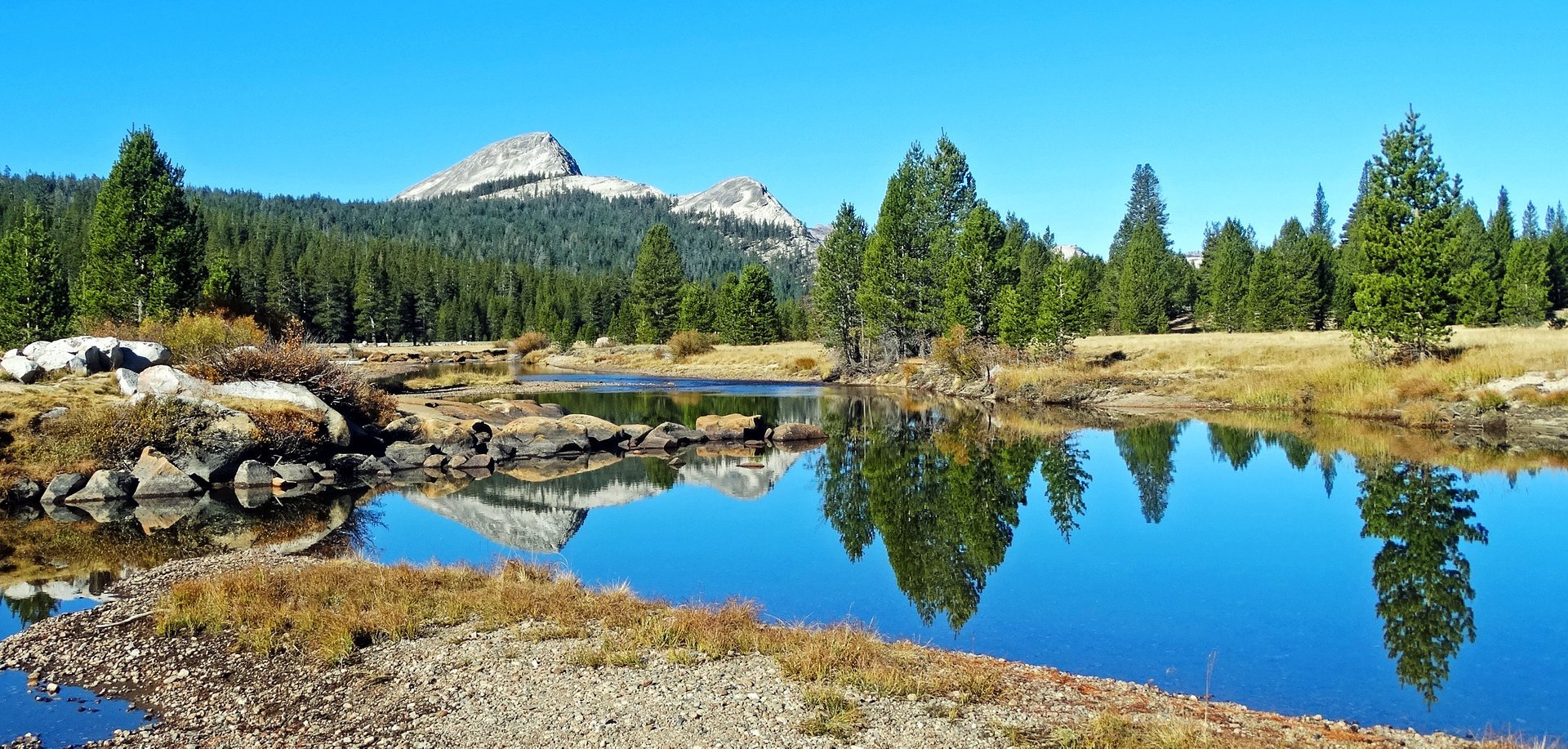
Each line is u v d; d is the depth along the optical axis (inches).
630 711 371.6
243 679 427.8
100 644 485.4
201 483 1039.0
